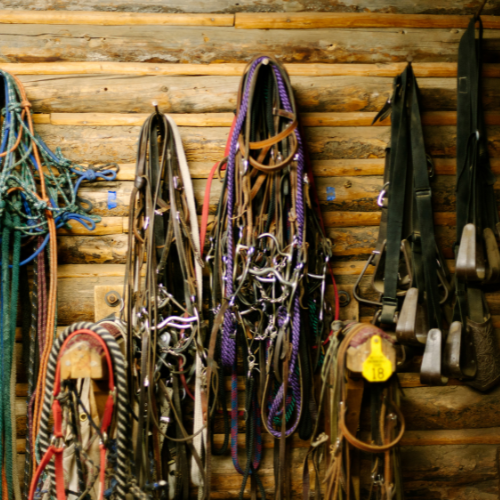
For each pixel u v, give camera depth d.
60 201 2.02
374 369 1.48
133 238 2.00
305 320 1.92
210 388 1.94
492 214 2.02
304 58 2.06
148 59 2.02
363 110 2.08
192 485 2.03
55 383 1.44
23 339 1.96
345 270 2.08
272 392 1.92
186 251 1.95
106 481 1.60
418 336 1.93
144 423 1.83
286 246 1.82
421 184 1.94
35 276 1.90
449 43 2.09
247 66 1.86
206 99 2.03
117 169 2.01
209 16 2.03
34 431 1.84
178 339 1.91
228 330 1.86
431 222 1.92
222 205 1.88
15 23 1.99
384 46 2.07
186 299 1.88
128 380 1.78
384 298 1.94
